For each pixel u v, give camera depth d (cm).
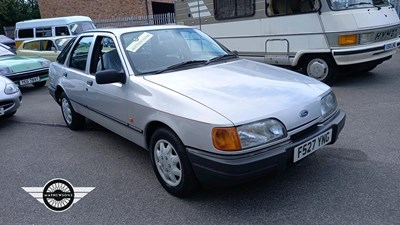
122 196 333
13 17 3731
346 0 664
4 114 595
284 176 342
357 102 580
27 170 409
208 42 443
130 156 429
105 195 338
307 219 275
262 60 800
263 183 332
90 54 441
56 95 568
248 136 263
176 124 292
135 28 416
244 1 802
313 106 303
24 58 968
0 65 862
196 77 341
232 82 325
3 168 420
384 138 421
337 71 704
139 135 352
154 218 294
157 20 2252
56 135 532
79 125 540
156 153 331
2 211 322
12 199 343
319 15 671
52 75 564
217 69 366
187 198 316
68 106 538
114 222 293
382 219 268
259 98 290
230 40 861
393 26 701
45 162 429
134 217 298
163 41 405
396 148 390
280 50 756
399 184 314
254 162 260
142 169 390
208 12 896
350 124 478
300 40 714
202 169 277
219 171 264
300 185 325
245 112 270
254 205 299
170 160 313
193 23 947
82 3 2631
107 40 411
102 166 405
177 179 313
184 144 289
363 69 777
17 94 620
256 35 796
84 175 385
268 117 273
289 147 276
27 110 714
